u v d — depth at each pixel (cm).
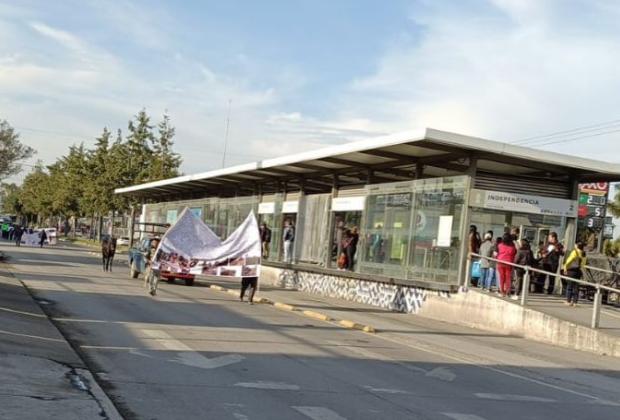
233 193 4453
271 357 1179
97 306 1731
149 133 6531
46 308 1600
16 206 12988
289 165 3105
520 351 1593
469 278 2161
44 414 679
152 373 959
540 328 1819
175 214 5488
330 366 1140
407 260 2514
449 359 1369
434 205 2405
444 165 2447
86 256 4562
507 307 1947
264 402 827
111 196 6525
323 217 3250
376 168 2833
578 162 2258
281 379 985
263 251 3766
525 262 2069
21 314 1393
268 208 3850
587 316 1859
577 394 1090
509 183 2358
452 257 2267
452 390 1017
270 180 3825
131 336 1283
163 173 6238
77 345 1142
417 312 2352
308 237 3366
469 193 2239
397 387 999
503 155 2217
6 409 681
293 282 3338
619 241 4656
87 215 7769
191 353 1144
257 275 2300
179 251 2241
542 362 1444
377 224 2756
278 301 2452
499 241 2150
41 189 9494
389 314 2316
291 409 799
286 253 3569
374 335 1695
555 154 2222
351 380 1023
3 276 2270
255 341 1359
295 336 1505
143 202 6644
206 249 2283
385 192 2723
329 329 1733
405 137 2167
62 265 3328
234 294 2609
